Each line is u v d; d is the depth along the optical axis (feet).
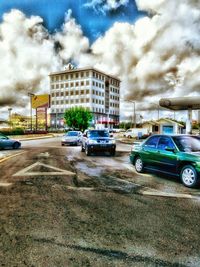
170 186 24.30
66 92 380.58
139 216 15.75
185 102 59.52
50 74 395.34
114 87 426.10
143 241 12.26
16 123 433.89
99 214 16.06
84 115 276.41
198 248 11.59
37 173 30.25
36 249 11.37
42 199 19.26
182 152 25.20
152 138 30.37
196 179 22.98
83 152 59.41
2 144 65.72
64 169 33.60
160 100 62.49
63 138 85.10
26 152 58.49
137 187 23.71
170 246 11.76
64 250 11.29
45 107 214.90
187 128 65.05
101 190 22.35
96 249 11.41
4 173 30.07
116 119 430.61
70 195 20.52
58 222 14.62
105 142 50.98
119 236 12.81
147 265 10.09
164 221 14.92
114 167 36.14
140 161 31.48
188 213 16.38
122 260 10.46
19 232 13.20
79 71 367.45
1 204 17.93
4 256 10.73
